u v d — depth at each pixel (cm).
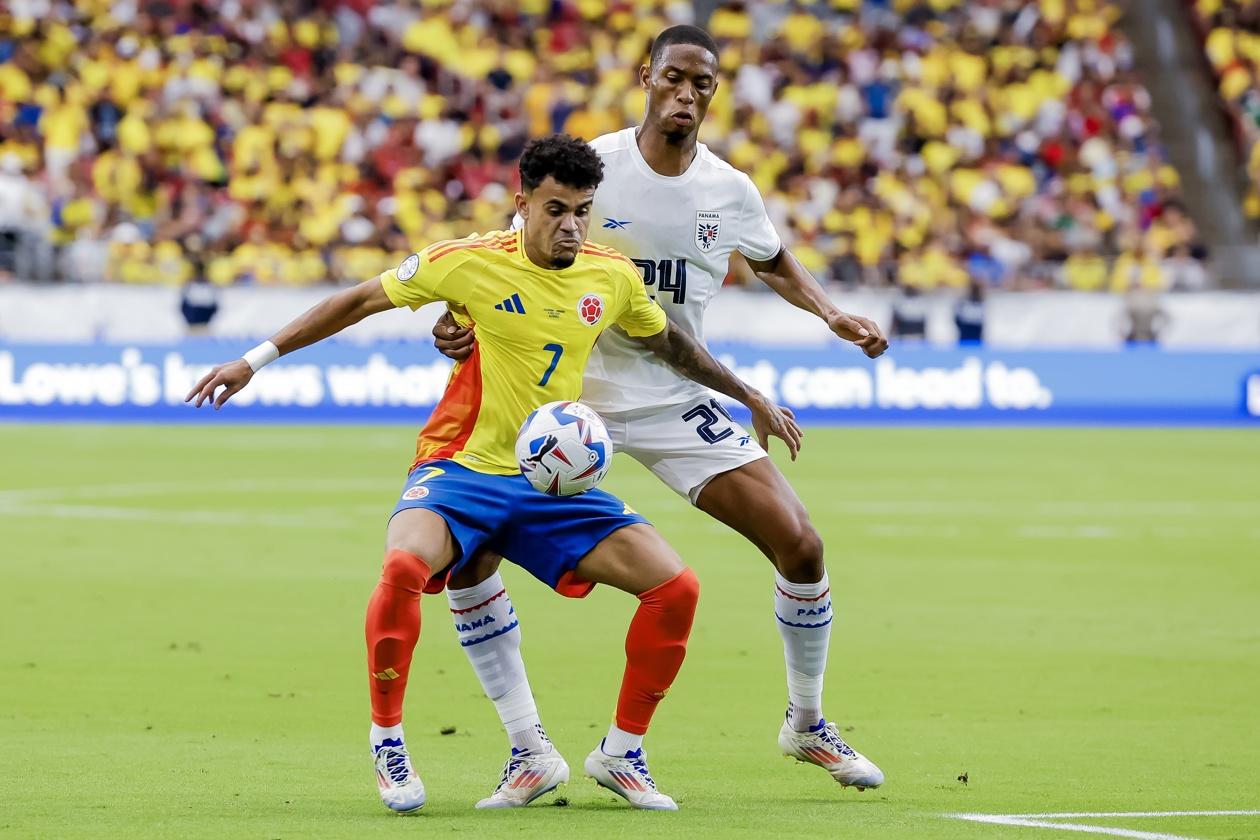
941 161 10494
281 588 3538
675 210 2036
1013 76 11075
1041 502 5500
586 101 10312
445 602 3338
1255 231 10525
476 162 9950
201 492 5438
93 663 2662
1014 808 1730
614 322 1877
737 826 1609
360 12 10669
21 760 1931
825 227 9938
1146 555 4266
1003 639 3023
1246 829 1609
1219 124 11069
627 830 1579
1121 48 11369
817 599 1908
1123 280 9431
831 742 1895
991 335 8738
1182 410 8738
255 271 8669
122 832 1531
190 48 10006
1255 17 11331
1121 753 2073
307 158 9612
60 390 8112
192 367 8144
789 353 8456
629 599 3478
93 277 8419
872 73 10906
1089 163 10644
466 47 10625
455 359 1816
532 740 1783
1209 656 2864
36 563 3856
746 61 10888
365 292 1767
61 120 9406
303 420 8244
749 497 1966
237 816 1625
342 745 2078
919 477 6241
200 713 2281
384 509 5022
